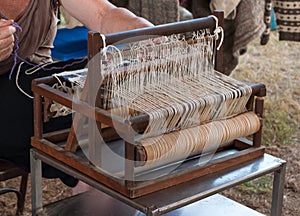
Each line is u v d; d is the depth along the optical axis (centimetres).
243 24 247
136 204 106
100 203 142
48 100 126
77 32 236
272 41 412
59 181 235
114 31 144
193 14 253
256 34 249
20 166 150
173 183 113
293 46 407
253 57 383
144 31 116
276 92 328
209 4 248
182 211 140
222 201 145
